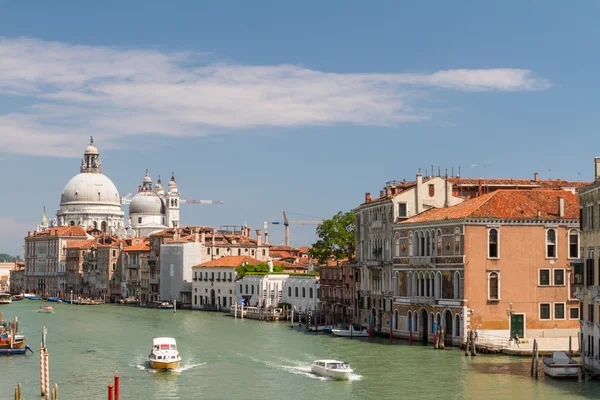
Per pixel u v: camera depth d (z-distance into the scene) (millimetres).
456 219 78688
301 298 124000
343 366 65062
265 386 62281
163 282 177000
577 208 81062
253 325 114812
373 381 62750
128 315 142125
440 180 92938
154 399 58406
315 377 65750
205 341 91438
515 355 72500
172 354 71188
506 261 78312
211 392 60469
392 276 91750
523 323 78438
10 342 82188
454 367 67438
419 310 84938
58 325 117875
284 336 96250
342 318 107125
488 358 71812
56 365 73938
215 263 158500
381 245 95312
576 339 78062
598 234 57750
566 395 55344
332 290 111250
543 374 63625
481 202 80500
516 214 78750
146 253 187875
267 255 176625
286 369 69875
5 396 59969
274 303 132750
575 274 63250
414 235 86562
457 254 78500
